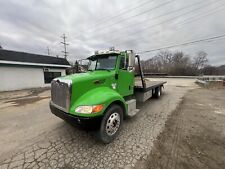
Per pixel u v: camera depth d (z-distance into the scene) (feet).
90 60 15.34
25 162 8.43
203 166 7.86
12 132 12.56
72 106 9.63
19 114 17.99
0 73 43.01
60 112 10.25
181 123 14.12
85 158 8.73
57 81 10.82
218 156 8.75
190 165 7.95
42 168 7.90
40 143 10.59
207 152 9.18
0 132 12.62
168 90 38.40
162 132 12.10
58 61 64.28
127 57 13.66
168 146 9.91
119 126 11.21
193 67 147.54
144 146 9.94
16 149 9.82
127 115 12.58
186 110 18.65
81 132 12.28
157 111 18.22
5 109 20.83
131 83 14.87
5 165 8.17
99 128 9.65
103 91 10.77
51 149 9.77
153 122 14.40
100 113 9.27
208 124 13.84
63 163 8.30
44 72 55.98
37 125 14.07
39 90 44.96
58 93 10.69
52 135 11.82
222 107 20.11
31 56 56.39
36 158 8.80
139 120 14.98
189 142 10.43
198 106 20.72
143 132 12.12
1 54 46.21
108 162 8.33
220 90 38.27
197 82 62.85
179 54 173.47
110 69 13.05
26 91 42.65
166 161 8.30
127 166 7.97
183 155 8.85
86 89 10.27
